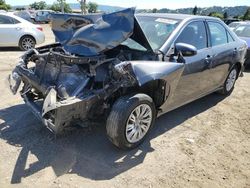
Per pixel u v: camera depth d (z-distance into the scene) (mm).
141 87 3990
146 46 4184
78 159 3768
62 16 4898
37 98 4684
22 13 26328
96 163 3713
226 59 5730
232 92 6910
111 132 3729
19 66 4742
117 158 3840
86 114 3699
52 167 3580
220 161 3969
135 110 3809
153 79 3760
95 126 4570
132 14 3867
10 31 11102
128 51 4320
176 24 4738
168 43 4363
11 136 4207
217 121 5223
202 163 3885
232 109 5836
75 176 3441
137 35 4125
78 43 4293
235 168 3836
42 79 4301
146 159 3869
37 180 3340
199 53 4922
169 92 4215
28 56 4965
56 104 3418
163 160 3879
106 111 3965
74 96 3621
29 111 5051
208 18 5449
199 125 5004
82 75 3900
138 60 4141
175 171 3670
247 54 9336
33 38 11609
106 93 3715
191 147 4254
